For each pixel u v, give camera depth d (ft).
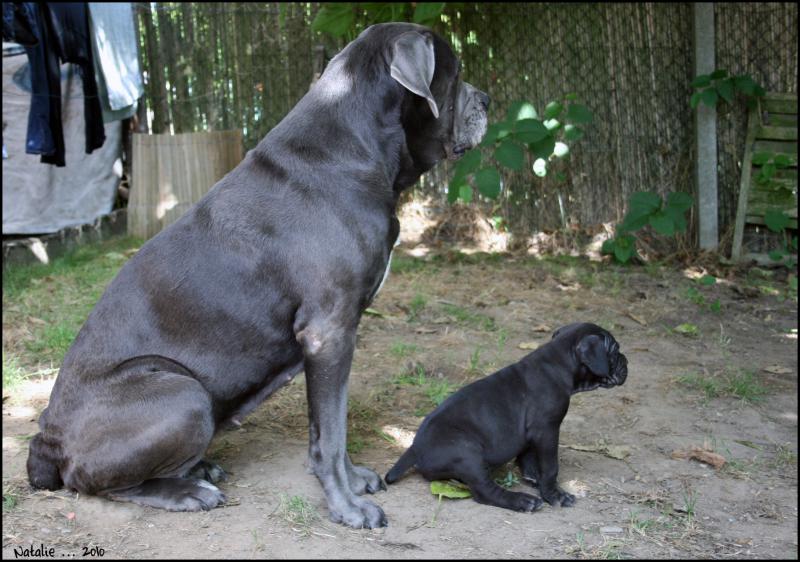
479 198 27.71
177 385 10.30
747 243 26.35
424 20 24.25
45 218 28.55
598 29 26.35
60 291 21.72
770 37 25.68
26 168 27.99
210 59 29.48
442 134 11.35
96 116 25.88
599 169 26.86
